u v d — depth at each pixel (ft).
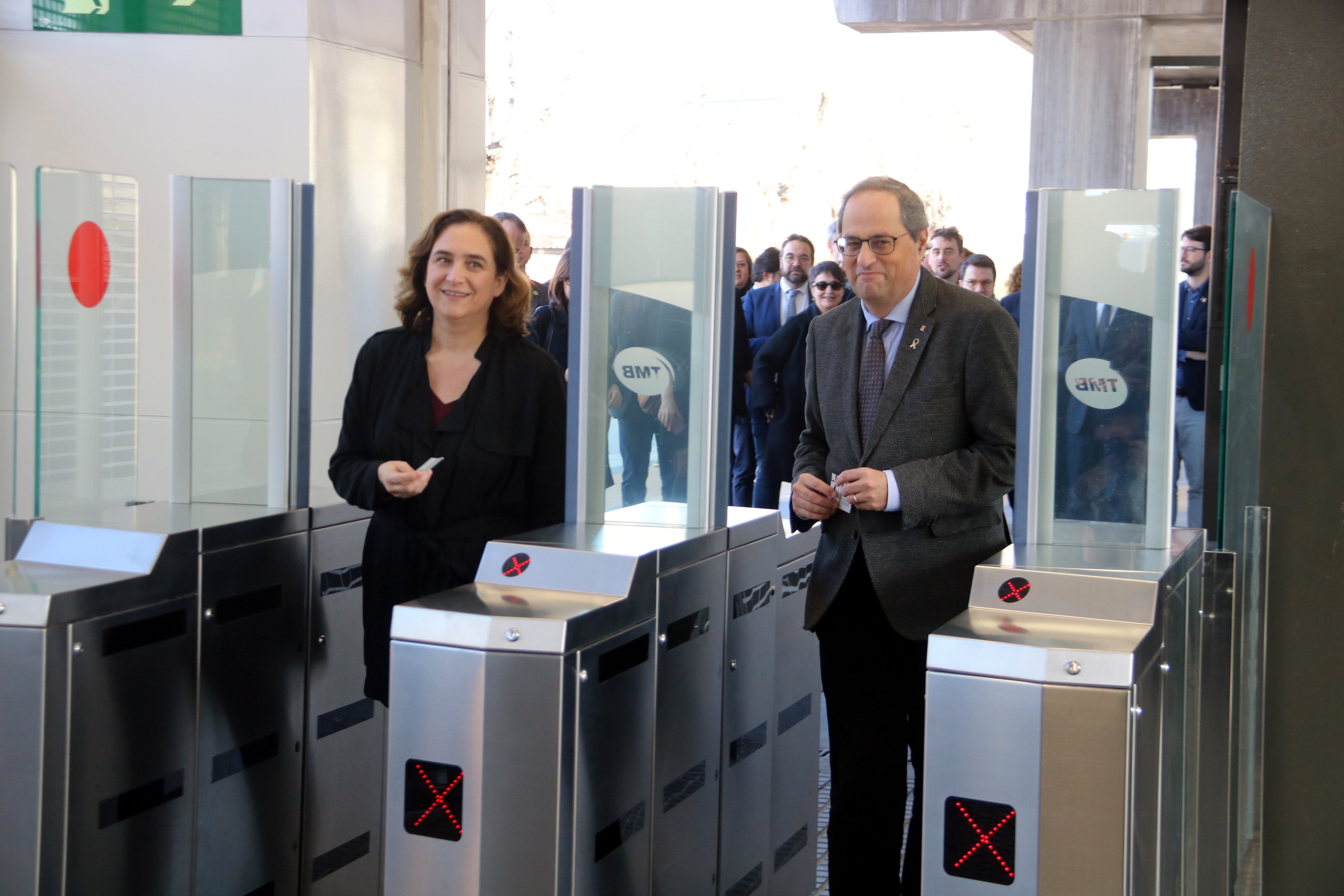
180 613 8.45
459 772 6.90
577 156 84.43
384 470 8.54
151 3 14.57
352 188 15.24
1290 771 9.80
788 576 10.59
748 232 88.48
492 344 9.21
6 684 7.32
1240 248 8.38
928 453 8.82
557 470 9.25
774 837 10.59
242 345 9.59
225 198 9.48
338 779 10.62
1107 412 8.02
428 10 16.65
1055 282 8.05
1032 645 6.29
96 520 8.71
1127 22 38.75
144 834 8.23
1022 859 6.27
